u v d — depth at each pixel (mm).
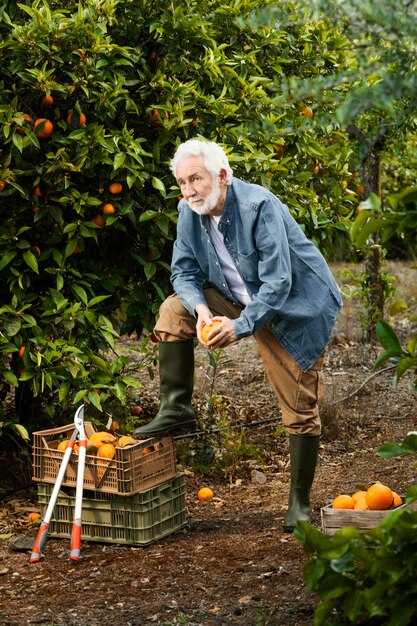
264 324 4098
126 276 5297
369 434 6227
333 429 6160
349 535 2543
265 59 5461
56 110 4781
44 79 4539
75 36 4648
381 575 2488
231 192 4117
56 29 4590
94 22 4738
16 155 4668
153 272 5047
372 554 2637
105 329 4898
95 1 4754
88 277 5105
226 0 5289
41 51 4625
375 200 2521
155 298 5383
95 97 4852
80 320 4816
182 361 4430
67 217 5008
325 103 5160
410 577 2498
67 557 4184
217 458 5699
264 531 4469
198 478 5484
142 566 4016
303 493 4434
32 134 4562
